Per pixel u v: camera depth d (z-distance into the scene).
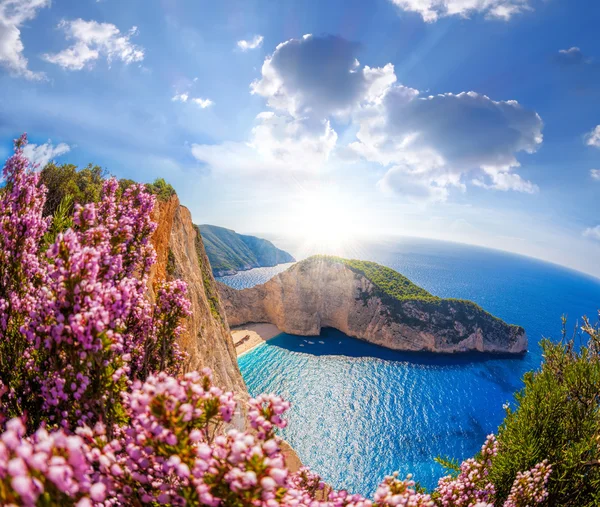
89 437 3.67
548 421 13.98
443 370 135.00
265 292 162.75
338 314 161.75
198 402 3.73
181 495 3.37
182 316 7.78
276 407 3.69
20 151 6.45
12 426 2.27
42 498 2.29
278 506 3.12
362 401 109.62
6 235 6.15
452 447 89.06
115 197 8.12
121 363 5.19
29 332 4.60
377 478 76.06
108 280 5.47
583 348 15.40
